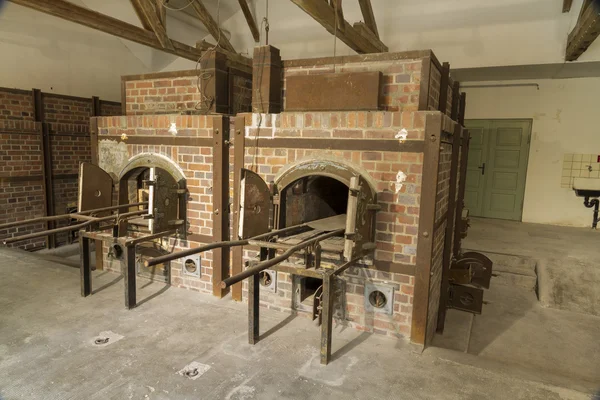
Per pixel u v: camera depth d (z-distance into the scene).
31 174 6.08
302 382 2.31
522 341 3.63
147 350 2.61
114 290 3.64
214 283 3.54
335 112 2.91
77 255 6.18
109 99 7.67
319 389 2.25
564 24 5.42
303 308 3.19
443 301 3.58
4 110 5.70
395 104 2.95
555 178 6.91
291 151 3.08
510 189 7.26
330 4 4.23
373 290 2.92
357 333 2.95
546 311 4.28
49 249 6.39
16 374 2.31
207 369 2.41
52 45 6.59
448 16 6.00
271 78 3.20
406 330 2.86
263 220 3.03
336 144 2.92
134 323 2.99
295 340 2.80
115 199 4.14
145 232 3.84
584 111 6.62
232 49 7.34
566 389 2.31
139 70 8.27
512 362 3.27
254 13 7.44
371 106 2.87
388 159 2.78
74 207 6.64
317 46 7.03
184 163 3.56
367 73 2.85
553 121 6.82
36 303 3.31
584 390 2.31
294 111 3.13
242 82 3.94
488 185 7.42
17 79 6.15
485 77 6.82
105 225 3.92
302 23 7.08
